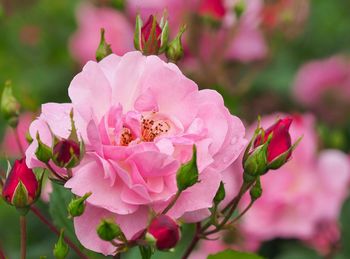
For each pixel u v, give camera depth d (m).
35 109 0.59
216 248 0.65
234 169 0.61
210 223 0.45
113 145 0.42
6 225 0.70
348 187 0.68
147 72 0.43
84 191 0.41
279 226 0.65
